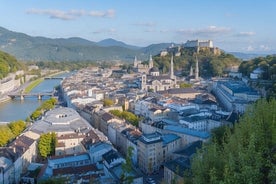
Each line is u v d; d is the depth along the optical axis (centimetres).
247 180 5328
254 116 6531
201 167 6756
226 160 6169
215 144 7294
